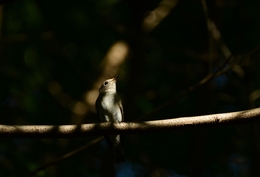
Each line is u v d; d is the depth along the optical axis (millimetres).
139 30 12773
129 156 12859
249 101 11109
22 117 12992
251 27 12797
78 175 12312
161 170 12508
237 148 12641
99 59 13523
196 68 13117
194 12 13469
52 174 11727
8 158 11859
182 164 12625
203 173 12516
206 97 11812
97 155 12797
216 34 11625
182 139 12789
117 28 12109
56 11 13469
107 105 9945
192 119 6199
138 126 6320
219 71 9312
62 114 13094
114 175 12344
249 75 11266
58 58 13789
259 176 11133
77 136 6387
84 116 12188
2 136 6215
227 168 12469
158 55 13352
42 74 13297
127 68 12961
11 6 13242
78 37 13727
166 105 9188
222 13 12367
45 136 6312
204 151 11586
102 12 13445
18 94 13016
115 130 6332
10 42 13242
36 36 13227
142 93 12836
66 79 13703
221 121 6129
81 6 13484
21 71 13336
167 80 13297
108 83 10250
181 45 13414
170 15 13664
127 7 13578
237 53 12711
